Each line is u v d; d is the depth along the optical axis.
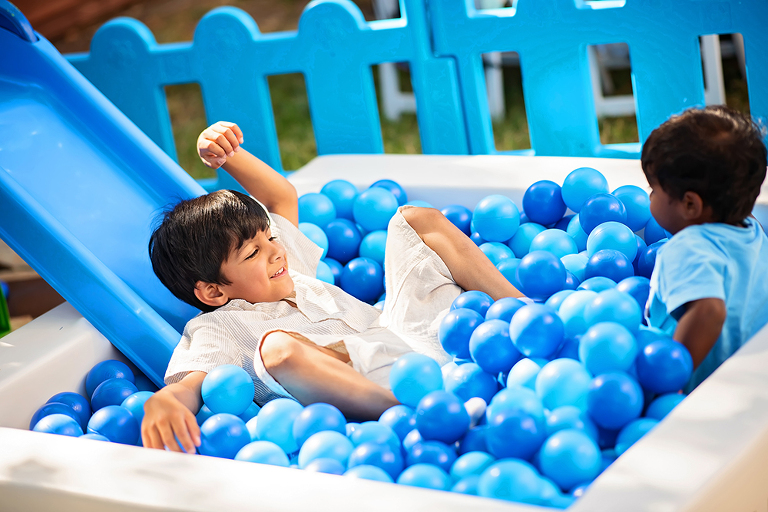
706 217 1.49
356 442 1.41
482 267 1.94
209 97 3.02
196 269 1.86
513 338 1.50
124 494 1.20
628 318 1.47
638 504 1.03
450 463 1.33
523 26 2.65
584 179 2.22
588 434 1.32
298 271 2.13
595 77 4.52
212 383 1.61
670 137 1.47
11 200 1.88
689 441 1.14
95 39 3.04
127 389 1.80
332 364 1.59
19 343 1.86
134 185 2.28
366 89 2.89
